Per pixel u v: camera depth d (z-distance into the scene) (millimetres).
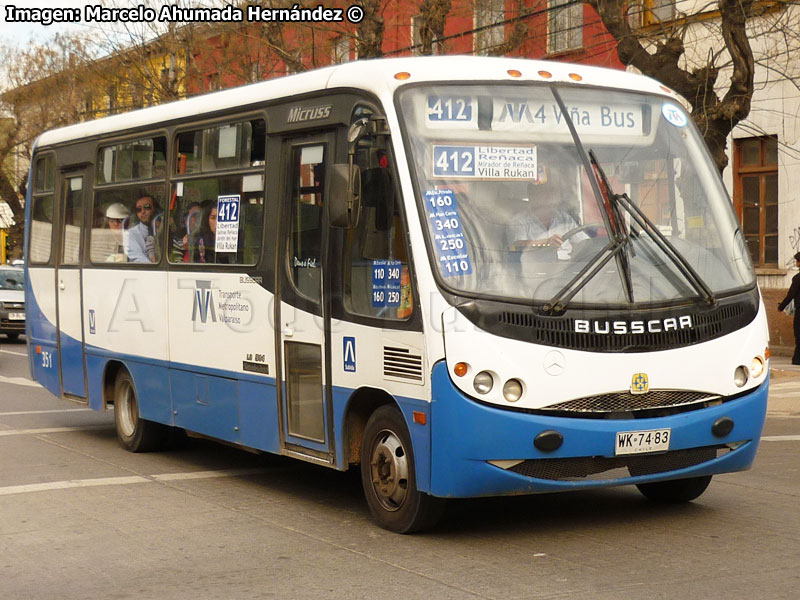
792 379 19406
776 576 6730
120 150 12422
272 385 9398
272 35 29734
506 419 7227
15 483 10391
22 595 6699
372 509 8312
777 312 24688
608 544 7652
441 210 7609
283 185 9312
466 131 7863
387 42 30906
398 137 7812
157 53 34000
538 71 8281
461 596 6414
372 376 8047
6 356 27016
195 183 10805
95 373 12898
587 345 7402
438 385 7336
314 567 7199
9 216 55562
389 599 6398
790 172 24172
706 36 24453
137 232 11922
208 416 10500
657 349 7574
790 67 23703
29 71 44594
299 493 9867
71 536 8234
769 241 25062
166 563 7395
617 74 8633
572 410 7379
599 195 7906
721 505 8977
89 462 11641
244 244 9852
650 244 7836
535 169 7883
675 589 6465
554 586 6582
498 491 7383
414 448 7617
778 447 12320
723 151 18703
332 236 8562
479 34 27703
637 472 7645
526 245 7594
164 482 10445
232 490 10031
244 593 6621
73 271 13359
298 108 9141
